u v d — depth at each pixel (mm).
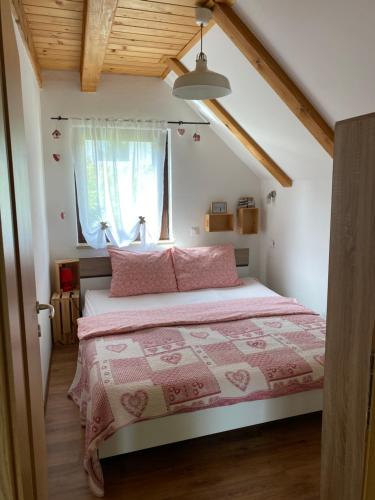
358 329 1185
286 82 2461
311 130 2676
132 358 2264
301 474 2049
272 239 4277
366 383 1163
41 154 3512
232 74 2877
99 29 2336
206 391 2031
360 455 1204
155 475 2043
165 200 4188
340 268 1242
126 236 3941
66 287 3787
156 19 2520
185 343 2473
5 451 799
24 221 1187
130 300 3512
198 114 4082
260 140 3543
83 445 2270
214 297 3615
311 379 2205
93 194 3787
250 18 2238
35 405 1272
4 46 948
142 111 3898
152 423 1987
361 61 1975
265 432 2400
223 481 2000
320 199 3436
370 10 1691
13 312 890
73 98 3682
